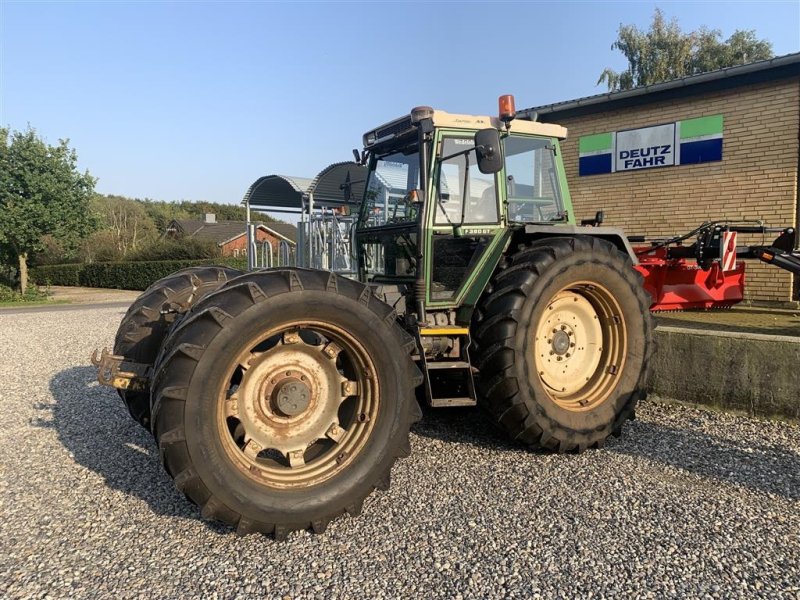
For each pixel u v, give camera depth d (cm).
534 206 483
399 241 471
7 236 2220
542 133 481
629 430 481
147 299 430
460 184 442
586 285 438
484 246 448
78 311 1647
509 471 392
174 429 281
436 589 260
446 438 458
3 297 2255
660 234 963
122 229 4528
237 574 273
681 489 362
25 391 630
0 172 2203
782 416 495
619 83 2680
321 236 930
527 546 295
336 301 314
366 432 326
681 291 713
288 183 1054
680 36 2617
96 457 425
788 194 828
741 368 513
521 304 403
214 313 289
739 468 396
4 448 446
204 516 290
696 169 916
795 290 843
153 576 272
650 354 464
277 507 297
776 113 831
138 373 349
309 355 329
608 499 348
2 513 338
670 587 260
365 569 276
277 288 303
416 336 412
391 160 497
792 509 334
